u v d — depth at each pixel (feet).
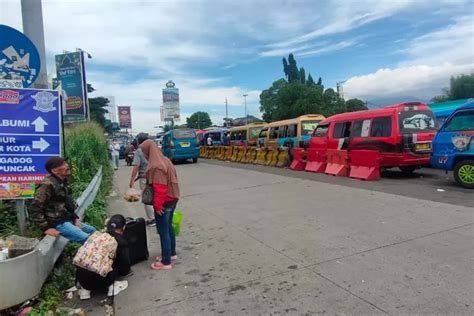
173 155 77.92
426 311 11.80
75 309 13.29
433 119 39.60
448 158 32.09
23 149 17.70
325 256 17.12
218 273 16.05
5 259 12.24
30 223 19.07
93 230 16.97
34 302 13.32
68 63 71.77
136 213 29.48
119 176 59.98
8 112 17.46
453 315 11.49
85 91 73.15
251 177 47.09
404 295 12.92
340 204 27.55
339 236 19.88
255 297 13.58
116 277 15.47
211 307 13.08
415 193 29.91
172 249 18.12
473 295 12.65
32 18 24.38
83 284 14.33
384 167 40.19
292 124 62.28
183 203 32.24
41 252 13.29
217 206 29.94
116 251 15.31
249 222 24.12
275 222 23.61
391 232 19.99
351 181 38.22
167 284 15.23
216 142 107.24
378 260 16.21
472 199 26.66
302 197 31.24
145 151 16.83
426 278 14.14
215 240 20.77
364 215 23.88
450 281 13.76
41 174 17.92
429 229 20.12
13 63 19.02
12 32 18.89
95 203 29.53
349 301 12.78
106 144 74.13
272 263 16.74
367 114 41.65
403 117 38.45
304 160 51.34
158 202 16.16
